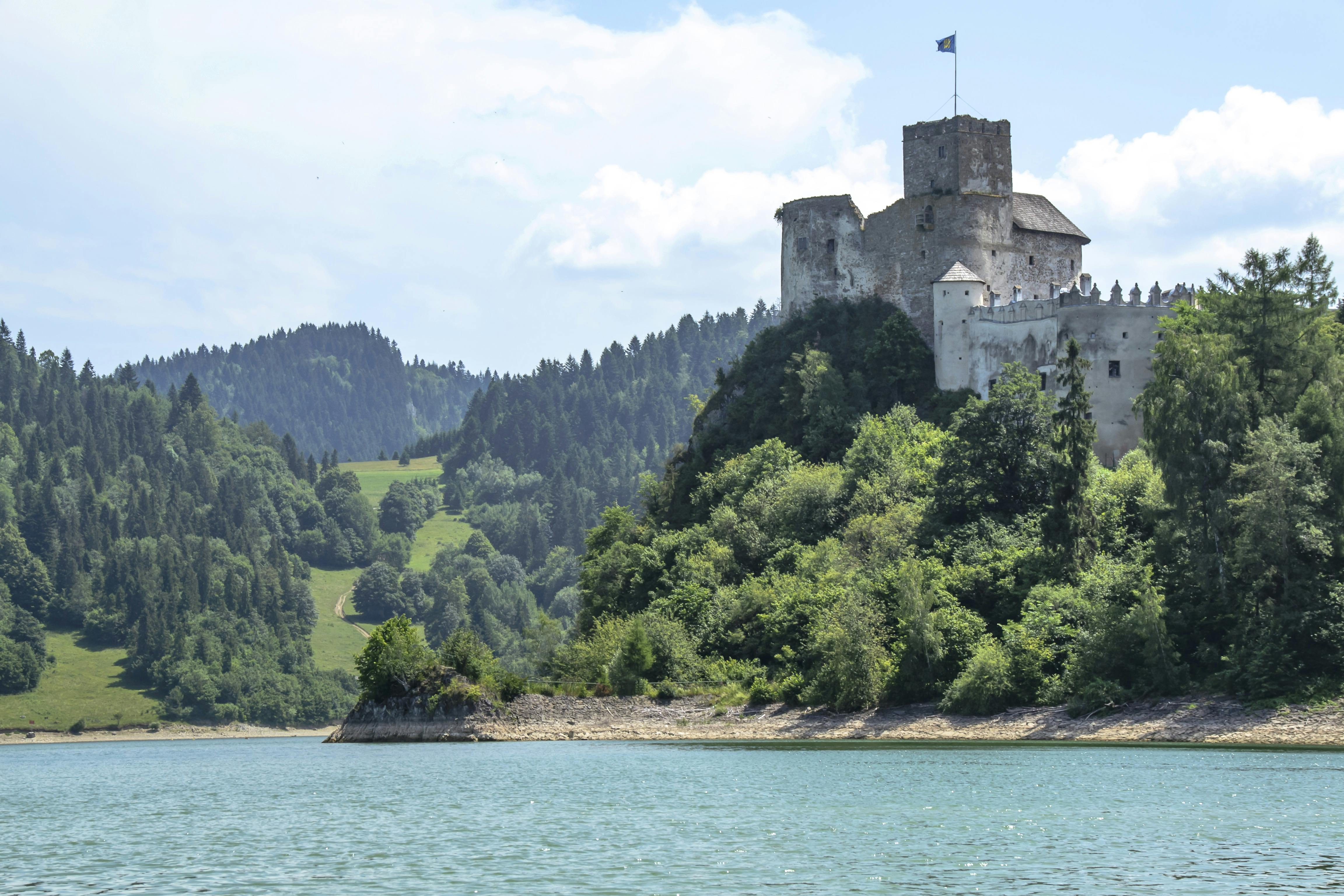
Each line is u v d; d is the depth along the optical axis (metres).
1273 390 93.12
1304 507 81.38
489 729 101.50
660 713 101.81
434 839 49.22
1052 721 85.69
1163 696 84.69
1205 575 85.56
